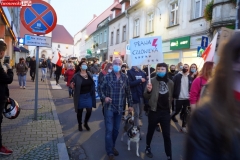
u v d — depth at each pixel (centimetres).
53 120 598
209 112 100
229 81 101
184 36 1505
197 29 1373
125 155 436
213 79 108
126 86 429
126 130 465
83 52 5609
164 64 400
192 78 616
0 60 355
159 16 1838
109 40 3225
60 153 393
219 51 109
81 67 562
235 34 108
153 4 1923
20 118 605
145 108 646
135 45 454
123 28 2703
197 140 99
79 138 524
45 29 568
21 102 835
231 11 1048
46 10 564
